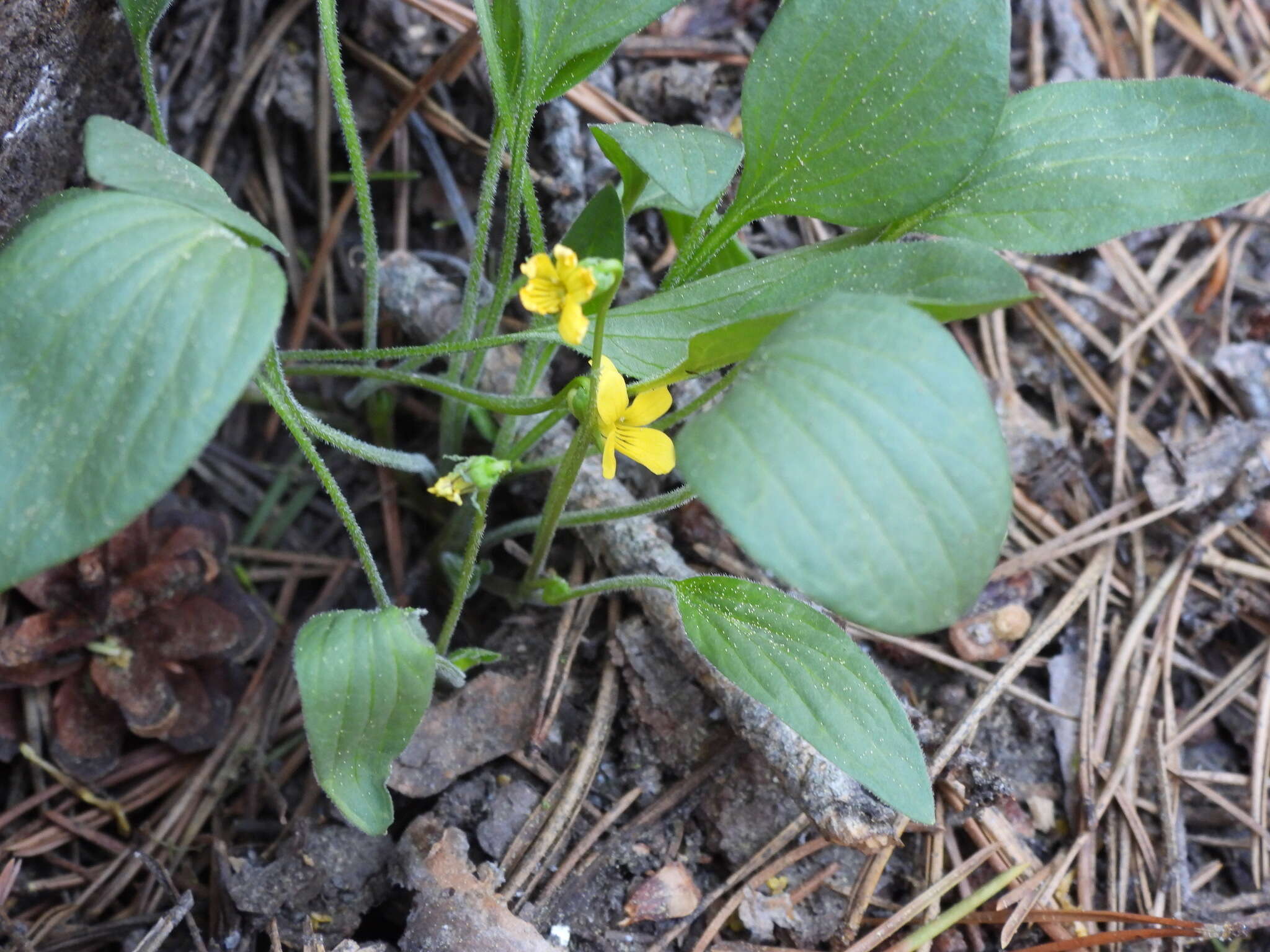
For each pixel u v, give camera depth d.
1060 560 0.20
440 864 0.16
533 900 0.16
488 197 0.17
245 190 0.22
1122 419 0.20
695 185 0.15
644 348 0.16
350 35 0.21
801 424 0.12
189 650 0.18
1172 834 0.17
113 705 0.18
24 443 0.12
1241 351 0.21
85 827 0.18
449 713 0.17
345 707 0.13
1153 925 0.17
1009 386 0.21
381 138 0.21
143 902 0.17
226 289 0.12
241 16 0.20
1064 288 0.21
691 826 0.17
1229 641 0.20
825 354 0.12
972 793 0.17
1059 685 0.19
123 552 0.18
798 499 0.11
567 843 0.17
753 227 0.21
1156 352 0.21
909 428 0.12
